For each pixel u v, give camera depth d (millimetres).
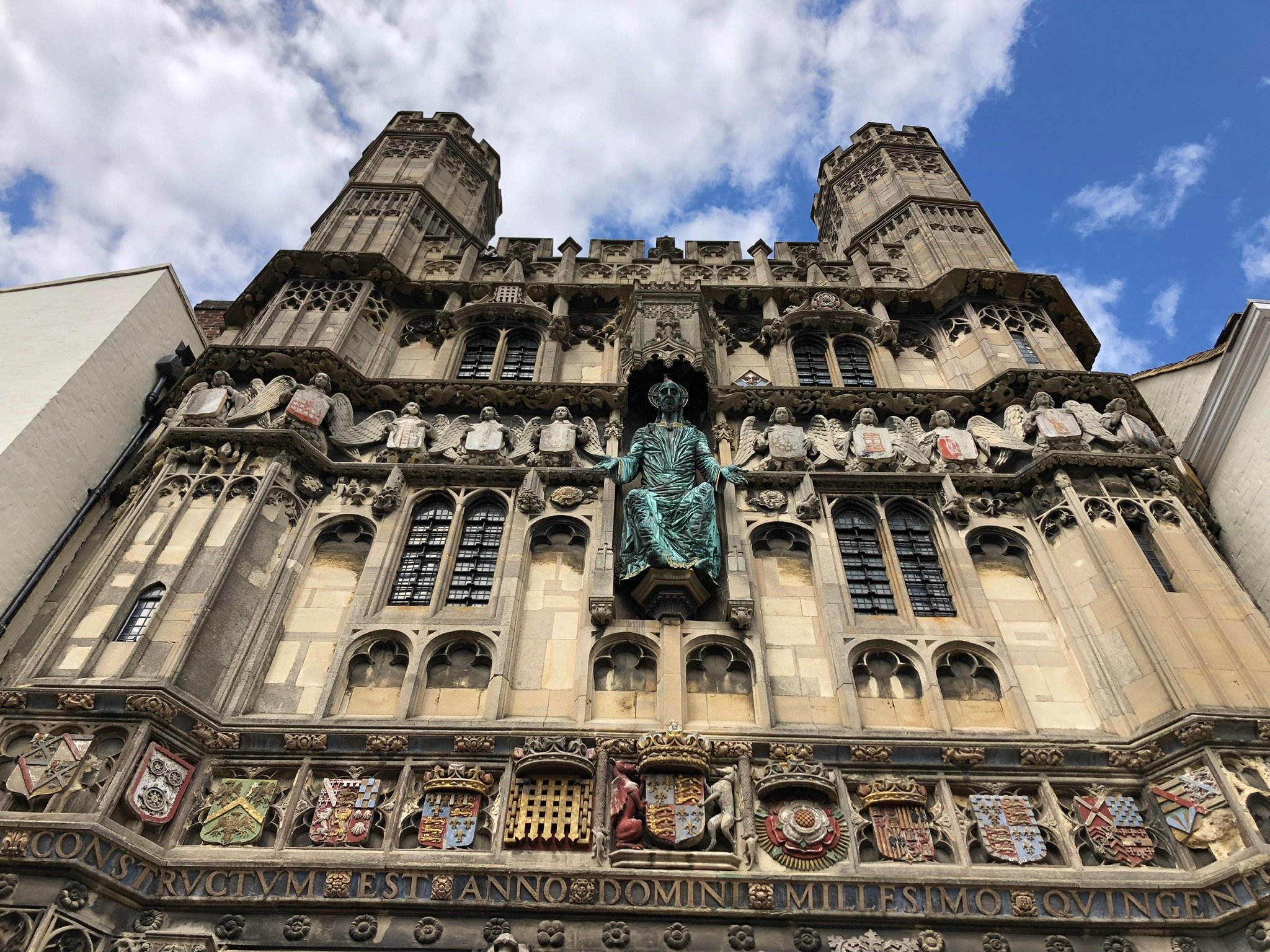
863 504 15242
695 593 13258
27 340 16703
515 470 15312
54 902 8938
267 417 15078
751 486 15328
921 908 9727
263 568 13164
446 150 26953
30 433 14430
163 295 18656
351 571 13922
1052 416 15773
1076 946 9555
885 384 18500
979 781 11062
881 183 26453
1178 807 10539
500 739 11156
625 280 22234
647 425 16062
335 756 11047
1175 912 9672
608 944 9414
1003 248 22625
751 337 20297
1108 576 13039
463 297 20703
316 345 17781
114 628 11594
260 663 12211
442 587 13586
